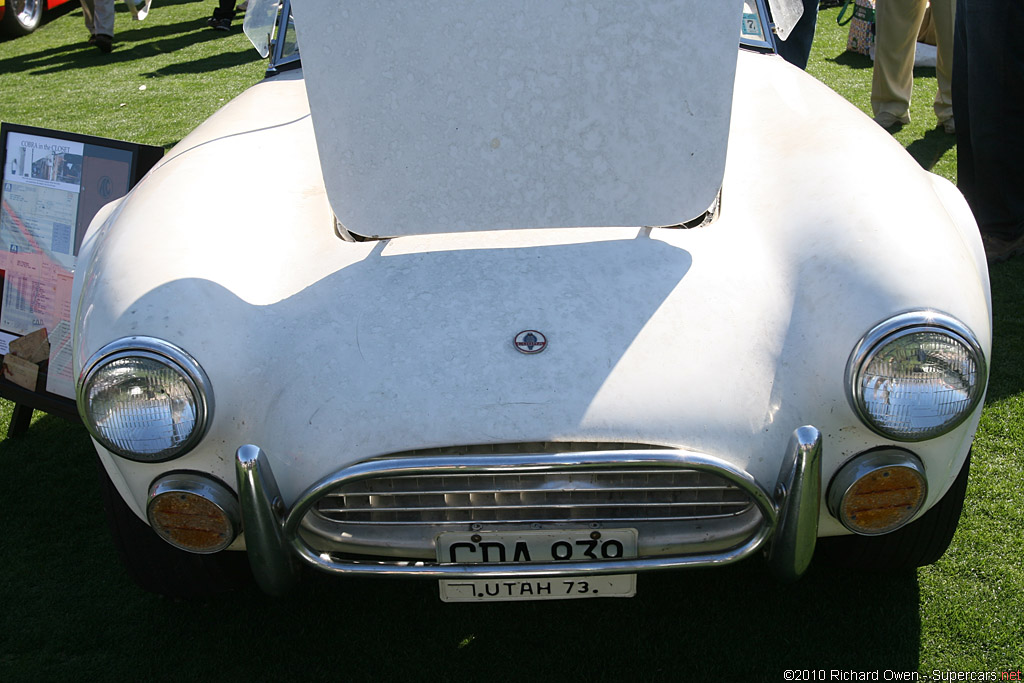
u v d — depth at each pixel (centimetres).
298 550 163
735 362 162
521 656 196
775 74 261
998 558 213
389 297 175
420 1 189
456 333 166
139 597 219
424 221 192
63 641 205
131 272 173
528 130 192
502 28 189
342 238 196
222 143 231
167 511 166
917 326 150
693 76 190
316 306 175
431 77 191
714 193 191
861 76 616
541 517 167
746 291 172
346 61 192
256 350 168
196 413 157
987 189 360
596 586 178
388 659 198
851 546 200
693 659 193
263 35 304
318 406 161
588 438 153
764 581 212
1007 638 191
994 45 334
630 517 167
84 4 804
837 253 170
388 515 169
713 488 161
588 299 171
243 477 153
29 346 259
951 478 170
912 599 203
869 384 151
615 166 192
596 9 189
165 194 201
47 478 266
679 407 156
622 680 188
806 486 154
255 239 192
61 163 257
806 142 211
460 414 156
